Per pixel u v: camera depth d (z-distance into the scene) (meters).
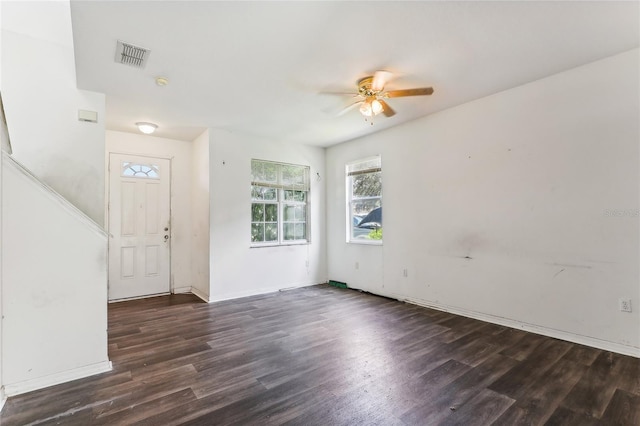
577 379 2.22
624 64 2.63
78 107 3.14
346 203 5.41
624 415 1.81
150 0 1.90
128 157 4.76
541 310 3.10
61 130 3.05
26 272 2.15
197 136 4.98
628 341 2.61
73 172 3.09
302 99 3.49
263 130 4.70
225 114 3.97
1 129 2.10
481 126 3.56
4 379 2.05
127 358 2.61
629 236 2.61
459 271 3.78
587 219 2.82
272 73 2.88
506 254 3.35
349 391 2.08
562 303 2.96
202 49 2.48
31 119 2.94
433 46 2.47
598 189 2.77
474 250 3.63
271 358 2.59
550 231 3.04
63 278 2.29
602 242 2.74
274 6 1.97
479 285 3.58
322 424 1.75
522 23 2.20
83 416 1.84
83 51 2.49
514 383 2.17
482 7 2.02
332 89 3.23
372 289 4.91
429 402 1.95
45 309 2.21
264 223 5.14
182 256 5.17
